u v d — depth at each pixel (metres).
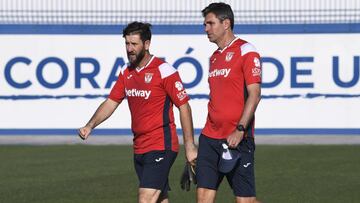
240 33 55.53
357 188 37.12
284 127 55.44
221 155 24.55
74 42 55.50
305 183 38.47
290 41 55.31
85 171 42.19
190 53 55.50
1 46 55.53
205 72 55.38
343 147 51.59
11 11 55.56
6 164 45.00
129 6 55.59
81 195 35.53
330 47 55.28
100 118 26.11
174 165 44.06
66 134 55.75
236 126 24.33
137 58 25.08
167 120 25.31
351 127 55.31
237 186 25.09
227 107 24.80
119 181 38.97
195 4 55.56
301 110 55.34
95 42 55.50
